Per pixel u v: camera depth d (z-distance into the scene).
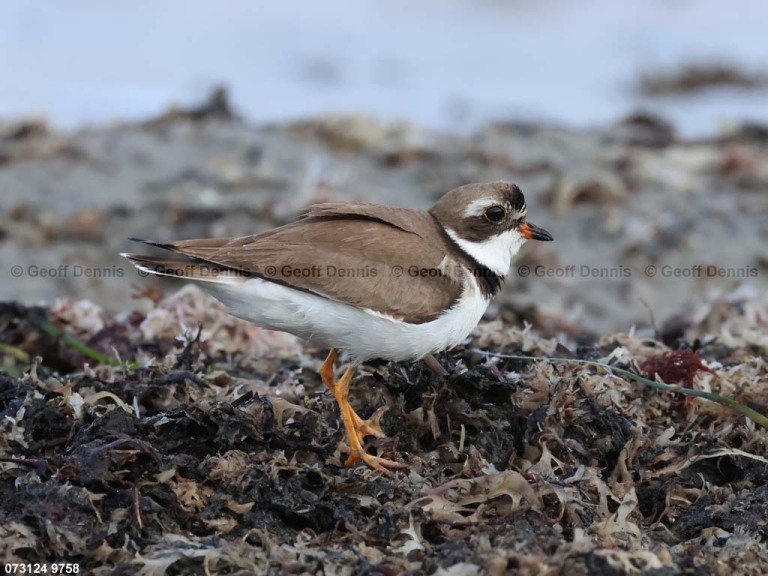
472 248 9.95
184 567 7.37
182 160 20.25
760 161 21.56
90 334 12.42
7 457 8.34
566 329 14.52
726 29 33.16
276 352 11.63
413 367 9.63
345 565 7.36
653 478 8.77
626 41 32.16
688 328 13.02
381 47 31.80
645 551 7.39
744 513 8.25
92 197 18.70
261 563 7.41
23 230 17.56
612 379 9.56
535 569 7.12
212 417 8.62
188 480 8.13
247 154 20.58
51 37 30.20
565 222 18.81
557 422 8.85
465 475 8.42
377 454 8.94
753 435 9.12
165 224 18.00
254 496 8.10
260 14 33.69
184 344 10.61
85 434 8.41
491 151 20.94
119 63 29.06
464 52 31.50
